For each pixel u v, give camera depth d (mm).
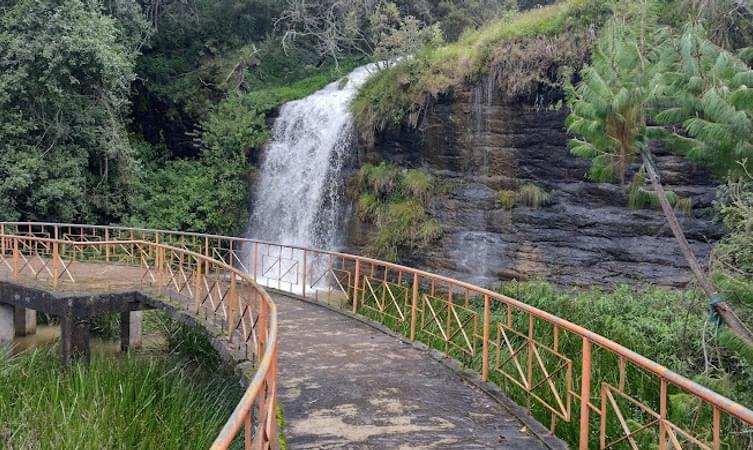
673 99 5535
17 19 16734
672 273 12469
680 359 8211
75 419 7090
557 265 14016
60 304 9828
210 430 7098
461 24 25750
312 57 27375
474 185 15625
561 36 14531
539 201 14469
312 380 6727
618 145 5824
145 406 7445
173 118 22797
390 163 17469
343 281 16844
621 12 7988
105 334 13047
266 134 21109
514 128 15086
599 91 5570
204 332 8438
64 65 16828
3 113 16969
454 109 16078
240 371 6707
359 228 17531
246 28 27625
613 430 6781
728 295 5438
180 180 21000
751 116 4969
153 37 24312
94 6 17984
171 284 10891
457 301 14234
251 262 20203
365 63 25734
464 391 6469
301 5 26484
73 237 17547
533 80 14648
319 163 19234
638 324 9672
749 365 5691
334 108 19438
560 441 5199
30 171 16922
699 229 12422
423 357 7703
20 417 7270
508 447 5117
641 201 6500
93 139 18438
